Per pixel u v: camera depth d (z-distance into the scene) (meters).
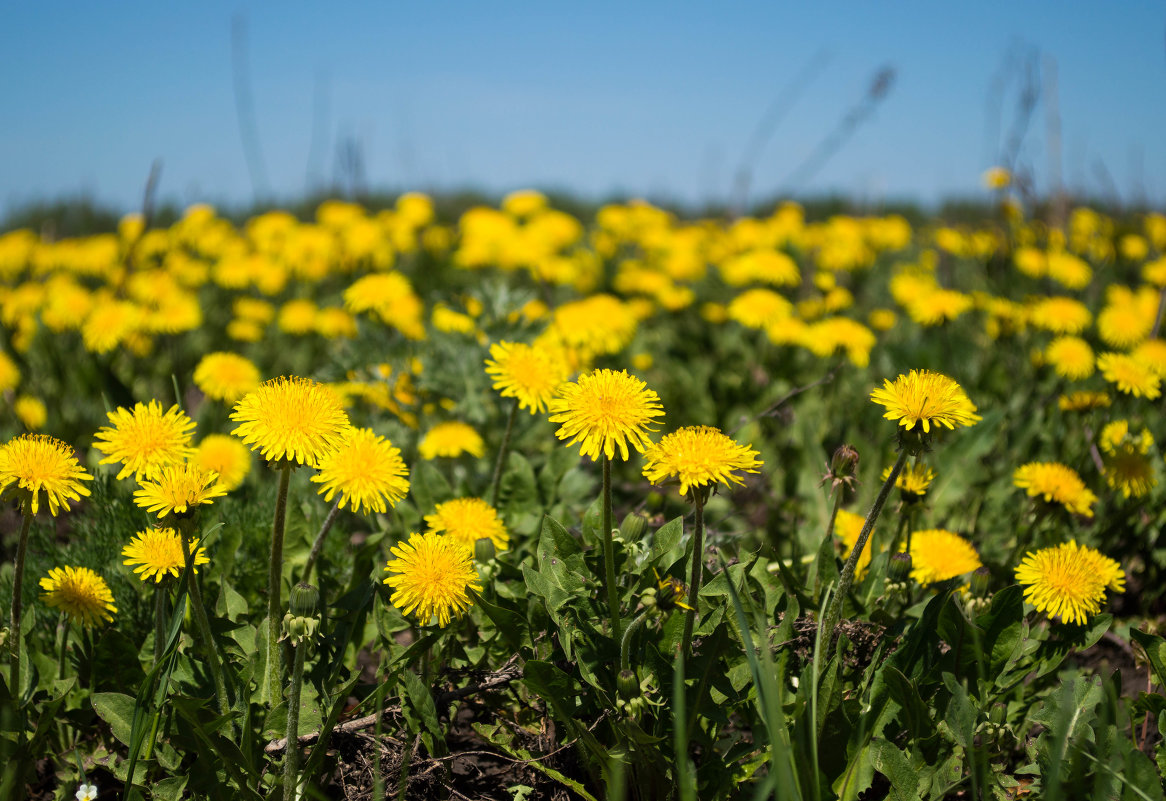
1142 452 0.57
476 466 0.69
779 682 0.38
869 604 0.44
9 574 0.47
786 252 1.37
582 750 0.38
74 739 0.41
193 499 0.35
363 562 0.45
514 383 0.46
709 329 1.11
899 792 0.36
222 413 0.70
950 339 0.96
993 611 0.40
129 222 1.34
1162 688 0.42
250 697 0.37
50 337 0.91
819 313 1.04
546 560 0.40
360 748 0.38
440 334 0.79
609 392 0.34
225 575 0.43
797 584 0.42
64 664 0.42
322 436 0.34
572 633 0.38
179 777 0.35
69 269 1.29
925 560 0.47
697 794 0.37
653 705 0.36
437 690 0.41
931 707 0.39
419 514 0.50
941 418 0.34
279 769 0.36
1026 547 0.52
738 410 0.87
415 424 0.68
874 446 0.73
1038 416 0.69
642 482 0.69
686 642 0.36
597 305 0.82
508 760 0.41
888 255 1.82
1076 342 0.69
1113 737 0.36
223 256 1.30
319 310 1.19
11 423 0.78
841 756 0.37
